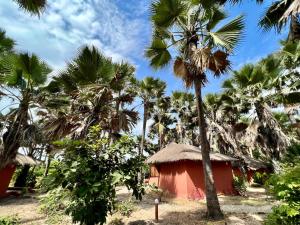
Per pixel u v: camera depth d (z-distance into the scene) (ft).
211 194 26.48
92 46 31.96
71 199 18.01
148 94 71.82
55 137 32.24
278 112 69.87
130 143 19.72
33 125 34.73
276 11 25.00
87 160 17.92
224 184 47.65
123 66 33.88
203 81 28.73
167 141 92.32
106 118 32.99
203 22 29.66
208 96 64.75
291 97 39.34
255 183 67.56
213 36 26.22
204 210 30.71
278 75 43.47
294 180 11.43
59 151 18.42
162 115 87.04
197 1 27.48
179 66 28.58
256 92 46.29
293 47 35.42
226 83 53.52
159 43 30.01
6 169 44.68
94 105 31.71
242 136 60.23
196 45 28.78
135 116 36.37
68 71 32.35
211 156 45.80
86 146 18.80
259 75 45.55
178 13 27.94
